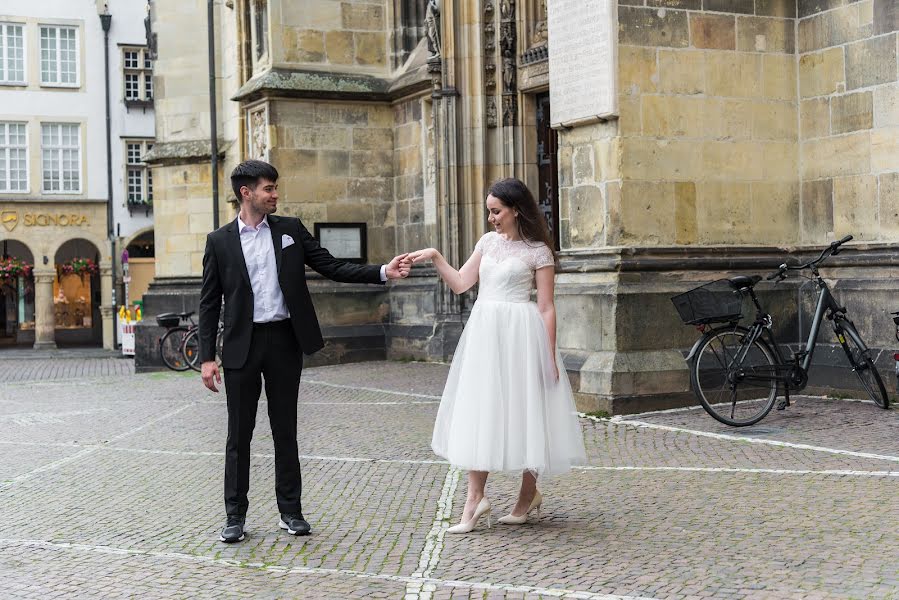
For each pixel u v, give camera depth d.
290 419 6.52
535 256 6.41
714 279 11.27
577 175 11.53
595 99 11.09
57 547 6.47
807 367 9.95
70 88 42.72
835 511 6.36
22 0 42.03
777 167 11.78
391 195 19.12
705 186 11.38
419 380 14.93
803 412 10.23
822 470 7.51
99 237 42.88
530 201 6.46
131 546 6.42
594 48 11.08
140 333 22.94
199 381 17.20
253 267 6.38
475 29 16.39
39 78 42.41
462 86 16.52
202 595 5.36
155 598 5.35
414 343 18.05
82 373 25.41
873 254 11.11
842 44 11.41
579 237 11.52
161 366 22.81
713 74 11.41
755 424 9.65
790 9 11.86
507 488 7.52
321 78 18.45
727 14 11.48
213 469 8.86
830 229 11.61
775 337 11.59
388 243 19.11
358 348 18.53
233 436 6.43
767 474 7.48
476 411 6.25
